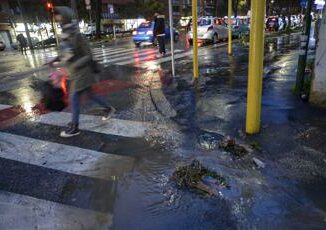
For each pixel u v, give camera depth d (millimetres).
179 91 7738
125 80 9297
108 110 6117
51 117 6094
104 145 4773
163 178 3799
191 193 3469
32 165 4234
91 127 5477
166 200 3373
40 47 30734
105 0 58188
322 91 5895
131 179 3816
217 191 3477
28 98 7543
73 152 4582
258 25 4336
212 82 8625
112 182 3779
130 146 4707
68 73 5074
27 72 11875
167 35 22516
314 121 5289
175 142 4773
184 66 11586
